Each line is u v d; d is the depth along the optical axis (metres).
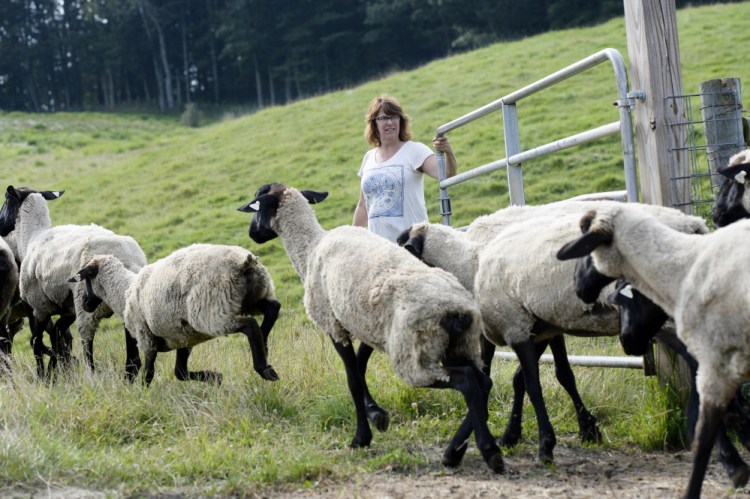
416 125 22.67
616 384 6.87
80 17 90.12
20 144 34.38
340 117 26.31
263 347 7.02
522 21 52.41
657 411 5.83
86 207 21.75
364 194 7.79
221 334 7.05
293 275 14.77
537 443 6.04
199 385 7.41
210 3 81.12
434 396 6.97
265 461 5.53
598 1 49.59
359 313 5.38
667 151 5.91
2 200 23.25
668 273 4.38
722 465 5.10
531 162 17.94
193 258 7.21
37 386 7.32
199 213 19.64
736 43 23.92
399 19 60.75
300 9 68.56
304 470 5.30
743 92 18.67
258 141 26.02
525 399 6.95
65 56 86.75
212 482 5.26
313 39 67.50
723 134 6.41
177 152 27.34
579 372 7.36
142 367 8.48
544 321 5.48
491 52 31.22
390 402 6.93
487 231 6.25
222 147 26.50
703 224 5.09
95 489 5.09
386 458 5.59
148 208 20.95
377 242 5.74
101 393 6.99
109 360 8.67
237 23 70.56
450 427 6.39
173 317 7.28
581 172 16.86
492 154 18.91
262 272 7.31
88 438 6.12
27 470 5.14
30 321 10.40
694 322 4.22
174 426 6.50
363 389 6.07
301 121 27.38
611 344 8.38
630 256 4.54
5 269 9.09
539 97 22.81
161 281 7.35
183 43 80.12
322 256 5.92
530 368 5.50
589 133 6.44
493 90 24.73
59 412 6.40
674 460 5.36
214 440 6.08
